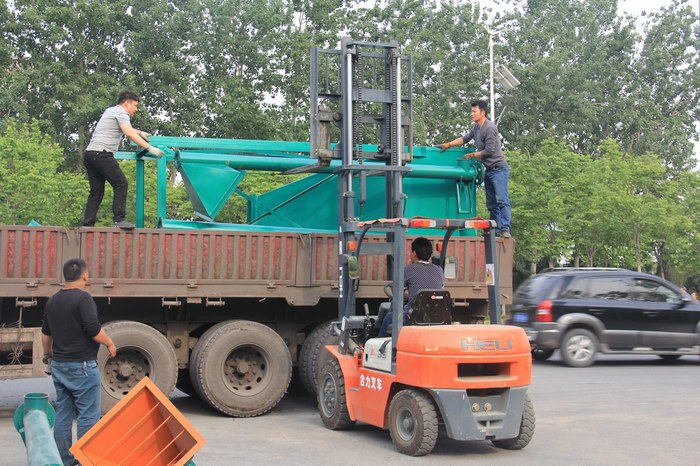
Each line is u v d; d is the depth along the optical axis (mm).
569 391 12133
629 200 30328
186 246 9734
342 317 9133
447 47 48750
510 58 51188
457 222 8242
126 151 11211
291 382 12117
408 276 8273
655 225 31422
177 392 12812
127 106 9914
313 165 9711
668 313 15852
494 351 7496
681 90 52281
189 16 41094
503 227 11070
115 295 9461
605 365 16125
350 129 9320
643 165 32375
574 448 8109
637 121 49781
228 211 23453
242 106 37781
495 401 7613
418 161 12188
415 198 12211
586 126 49500
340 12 42281
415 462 7367
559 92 49281
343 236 9148
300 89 40000
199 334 10727
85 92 38844
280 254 10133
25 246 9164
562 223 29750
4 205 28797
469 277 10742
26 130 30656
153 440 5656
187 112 39438
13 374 9117
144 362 9625
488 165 11227
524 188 29828
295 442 8273
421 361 7441
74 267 6676
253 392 9906
